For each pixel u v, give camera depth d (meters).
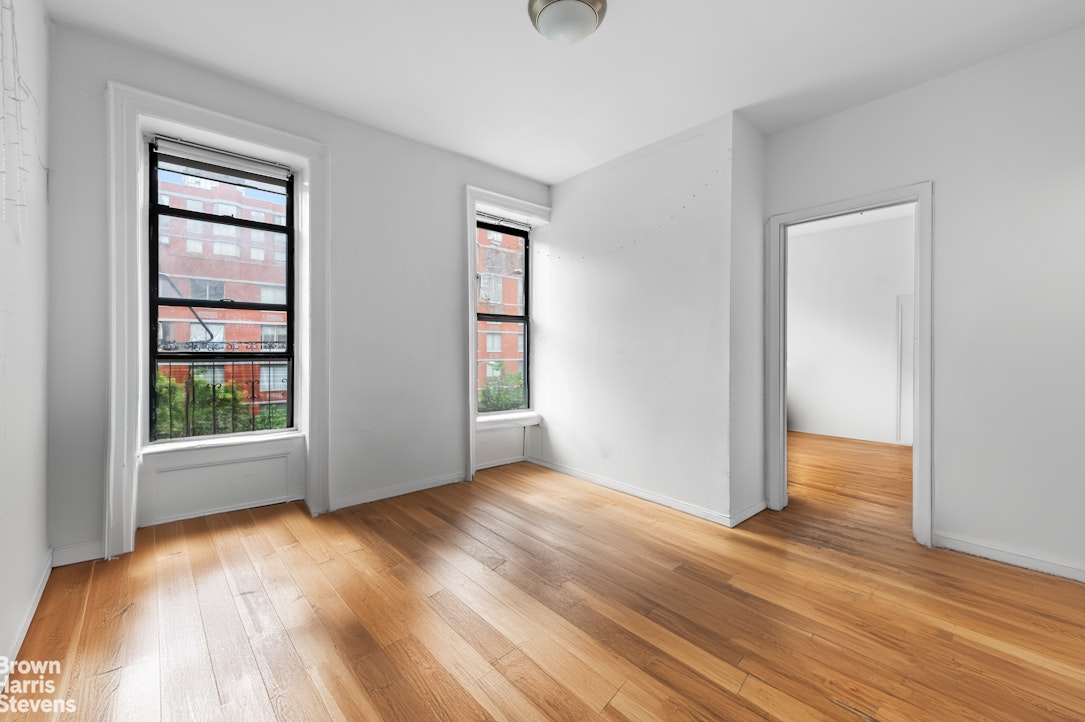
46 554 2.34
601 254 4.20
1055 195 2.48
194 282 3.16
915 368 2.94
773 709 1.57
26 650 1.81
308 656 1.81
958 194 2.78
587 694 1.63
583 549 2.82
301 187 3.42
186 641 1.89
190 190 3.13
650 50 2.63
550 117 3.41
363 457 3.59
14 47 1.81
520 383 4.96
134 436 2.64
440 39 2.57
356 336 3.54
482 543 2.89
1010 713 1.55
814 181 3.38
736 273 3.30
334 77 2.95
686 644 1.92
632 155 3.93
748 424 3.44
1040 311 2.53
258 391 3.44
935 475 2.87
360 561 2.62
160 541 2.79
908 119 2.97
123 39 2.58
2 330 1.68
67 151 2.45
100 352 2.55
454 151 4.02
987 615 2.13
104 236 2.56
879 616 2.12
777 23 2.40
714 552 2.79
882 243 6.32
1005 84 2.62
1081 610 2.16
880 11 2.30
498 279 4.80
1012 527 2.62
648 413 3.77
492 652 1.85
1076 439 2.44
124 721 1.49
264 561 2.59
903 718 1.53
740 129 3.34
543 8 2.18
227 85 2.95
